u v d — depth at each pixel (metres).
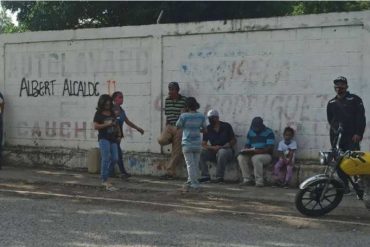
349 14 10.02
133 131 12.20
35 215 7.91
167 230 7.05
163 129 11.83
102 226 7.25
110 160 10.30
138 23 19.05
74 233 6.85
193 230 7.07
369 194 7.74
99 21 20.25
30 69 13.40
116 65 12.35
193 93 11.56
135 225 7.32
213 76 11.34
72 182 10.89
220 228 7.20
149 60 11.98
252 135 10.52
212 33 11.30
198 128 9.77
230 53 11.15
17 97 13.59
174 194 9.69
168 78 11.80
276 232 7.01
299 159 10.55
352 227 7.31
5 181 11.10
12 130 13.67
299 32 10.48
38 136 13.37
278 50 10.69
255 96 10.95
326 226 7.36
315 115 10.41
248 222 7.57
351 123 9.08
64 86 13.00
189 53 11.55
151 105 11.99
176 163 11.12
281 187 10.30
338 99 9.21
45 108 13.25
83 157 12.52
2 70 13.73
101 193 9.86
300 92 10.52
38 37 13.23
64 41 12.93
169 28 11.72
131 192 9.98
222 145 10.84
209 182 10.88
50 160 12.91
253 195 9.54
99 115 10.18
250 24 10.90
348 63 10.07
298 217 7.89
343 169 7.74
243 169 10.55
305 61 10.45
